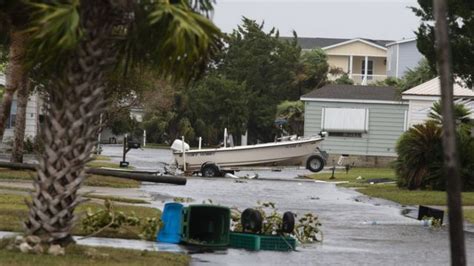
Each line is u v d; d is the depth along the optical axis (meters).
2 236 30.88
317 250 36.91
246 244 35.66
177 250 32.97
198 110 185.00
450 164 20.48
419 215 53.91
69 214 27.36
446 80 20.52
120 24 26.50
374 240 42.25
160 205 52.75
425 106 127.19
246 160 107.88
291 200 67.50
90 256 27.19
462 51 75.62
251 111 191.00
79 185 27.17
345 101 142.75
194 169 105.31
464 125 85.94
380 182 96.75
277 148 109.38
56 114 26.64
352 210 60.22
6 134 111.25
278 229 36.59
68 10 24.08
